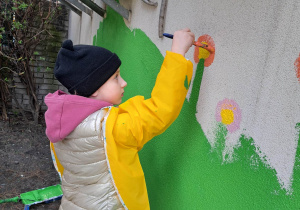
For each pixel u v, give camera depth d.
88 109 0.94
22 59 4.02
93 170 0.98
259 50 0.78
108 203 0.98
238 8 0.88
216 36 0.99
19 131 3.91
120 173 0.94
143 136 0.96
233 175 0.85
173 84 0.92
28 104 4.66
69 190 1.08
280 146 0.68
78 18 4.41
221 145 0.92
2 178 2.61
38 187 2.51
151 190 1.50
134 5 1.98
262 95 0.75
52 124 0.96
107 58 0.98
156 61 1.51
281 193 0.67
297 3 0.66
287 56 0.68
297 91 0.65
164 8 1.42
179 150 1.20
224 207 0.88
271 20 0.74
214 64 1.00
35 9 4.07
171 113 0.93
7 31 3.90
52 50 4.69
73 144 0.98
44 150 3.38
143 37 1.75
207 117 1.01
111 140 0.90
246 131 0.81
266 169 0.73
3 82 4.16
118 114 0.97
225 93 0.92
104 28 2.94
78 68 0.95
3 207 2.15
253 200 0.76
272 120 0.71
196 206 1.04
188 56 1.21
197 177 1.04
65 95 0.96
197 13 1.13
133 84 1.87
